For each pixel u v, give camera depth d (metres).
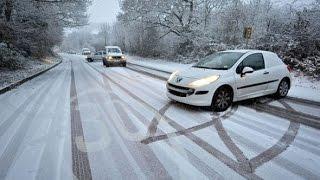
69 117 5.97
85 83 11.57
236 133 4.93
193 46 27.14
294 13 17.09
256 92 7.22
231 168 3.61
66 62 35.53
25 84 11.38
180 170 3.56
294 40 15.35
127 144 4.42
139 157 3.94
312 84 11.03
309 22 14.94
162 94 8.77
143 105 7.11
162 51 34.72
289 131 5.07
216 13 27.45
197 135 4.82
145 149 4.22
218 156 3.97
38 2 17.78
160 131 5.04
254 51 7.47
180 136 4.77
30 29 18.62
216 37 26.20
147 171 3.53
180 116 6.03
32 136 4.77
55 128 5.20
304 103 7.42
